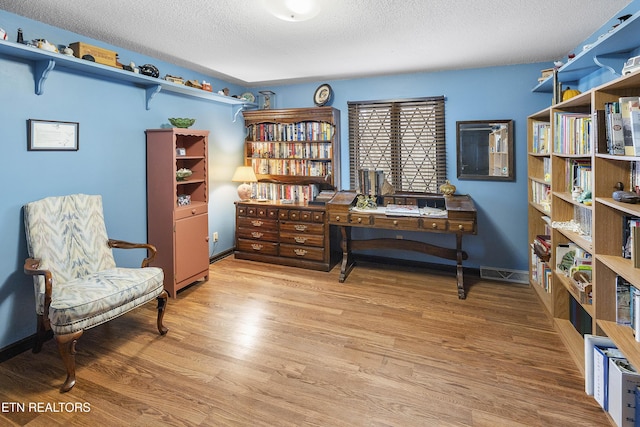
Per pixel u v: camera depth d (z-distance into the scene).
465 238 3.90
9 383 2.02
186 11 2.26
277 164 4.52
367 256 4.38
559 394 1.89
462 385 1.98
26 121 2.36
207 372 2.11
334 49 3.05
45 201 2.40
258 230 4.31
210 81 4.11
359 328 2.66
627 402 1.55
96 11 2.26
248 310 2.98
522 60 3.41
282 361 2.22
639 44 2.02
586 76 2.90
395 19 2.39
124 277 2.36
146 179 3.31
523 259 3.70
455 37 2.76
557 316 2.64
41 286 2.19
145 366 2.17
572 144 2.33
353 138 4.24
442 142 3.87
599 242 1.83
